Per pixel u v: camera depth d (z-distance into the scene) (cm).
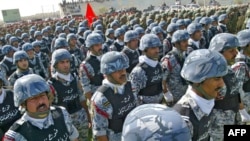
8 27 3819
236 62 471
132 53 859
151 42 552
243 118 477
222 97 424
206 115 305
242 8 2022
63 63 528
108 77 416
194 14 2288
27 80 334
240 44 481
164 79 615
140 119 191
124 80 419
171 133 182
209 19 1353
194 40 884
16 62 714
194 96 303
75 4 6456
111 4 6475
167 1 5956
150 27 1530
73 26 2656
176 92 637
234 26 1986
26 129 332
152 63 563
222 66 296
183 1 5319
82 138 565
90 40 661
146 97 570
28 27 3450
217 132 441
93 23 2038
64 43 1002
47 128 341
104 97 406
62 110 368
